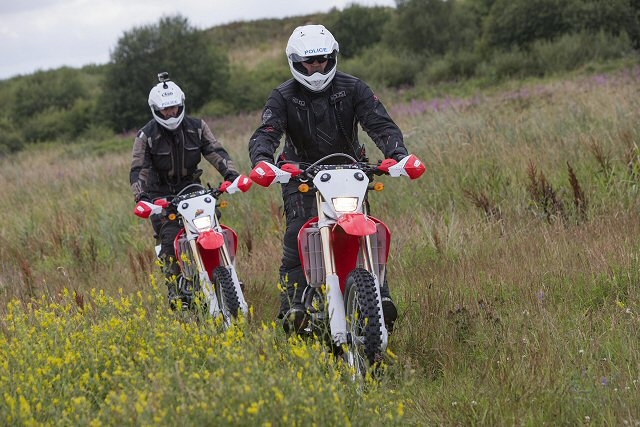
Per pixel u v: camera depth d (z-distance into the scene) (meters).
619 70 40.88
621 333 8.58
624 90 24.73
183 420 6.27
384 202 16.83
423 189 16.91
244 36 102.62
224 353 7.54
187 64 64.12
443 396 7.70
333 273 8.24
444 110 30.09
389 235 8.43
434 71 57.03
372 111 9.39
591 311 9.65
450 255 12.98
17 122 72.25
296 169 8.32
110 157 39.19
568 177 15.59
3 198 27.20
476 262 12.08
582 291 10.28
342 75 9.55
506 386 7.52
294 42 9.17
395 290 11.37
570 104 22.88
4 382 7.59
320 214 8.32
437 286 11.07
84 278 15.78
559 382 7.54
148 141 11.70
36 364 7.99
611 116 19.38
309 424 6.32
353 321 7.88
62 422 6.73
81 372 8.05
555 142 18.28
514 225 13.80
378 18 73.81
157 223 12.02
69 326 9.08
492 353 8.57
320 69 9.19
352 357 7.94
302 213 9.48
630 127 17.72
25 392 7.36
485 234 13.58
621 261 10.75
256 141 9.28
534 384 7.55
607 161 15.31
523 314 9.38
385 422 6.78
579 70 47.28
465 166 17.28
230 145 29.88
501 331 9.04
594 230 12.59
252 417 6.29
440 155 18.03
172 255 11.52
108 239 18.28
